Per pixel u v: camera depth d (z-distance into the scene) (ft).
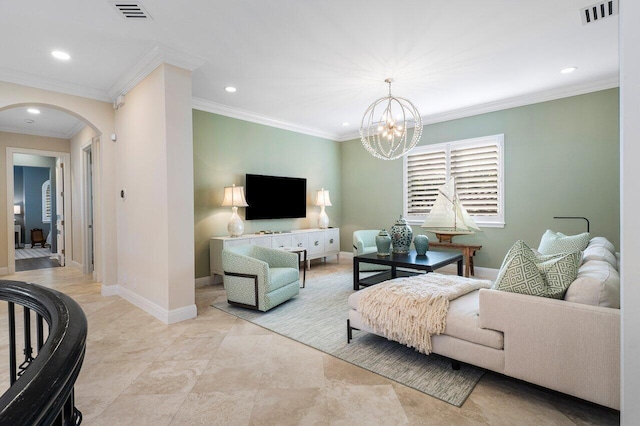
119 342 8.98
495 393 6.53
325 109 16.79
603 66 11.87
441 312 7.29
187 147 10.81
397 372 7.36
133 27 8.84
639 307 3.35
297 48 10.21
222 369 7.54
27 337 3.78
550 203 14.75
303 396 6.48
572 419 5.71
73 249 20.43
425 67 11.73
